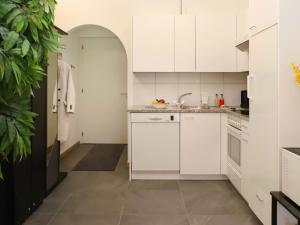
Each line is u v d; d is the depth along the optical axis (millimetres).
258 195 2217
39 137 2621
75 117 5359
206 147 3361
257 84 2213
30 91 1320
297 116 1864
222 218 2418
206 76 3998
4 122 1204
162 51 3613
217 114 3340
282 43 1846
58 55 3438
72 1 3973
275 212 1845
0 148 1237
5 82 1171
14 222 2158
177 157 3387
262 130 2127
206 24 3604
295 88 1857
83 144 5641
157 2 3949
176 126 3355
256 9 2221
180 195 2943
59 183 3275
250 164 2406
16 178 2176
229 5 3938
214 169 3373
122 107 5699
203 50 3619
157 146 3377
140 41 3605
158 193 3002
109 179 3455
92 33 5562
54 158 3127
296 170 1661
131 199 2838
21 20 1152
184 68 3627
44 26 1299
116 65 5641
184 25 3605
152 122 3354
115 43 5609
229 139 3201
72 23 3977
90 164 4137
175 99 4004
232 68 3627
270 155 1985
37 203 2592
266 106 2043
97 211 2555
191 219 2400
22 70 1189
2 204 2062
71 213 2510
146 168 3396
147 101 4000
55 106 3109
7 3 1158
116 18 3977
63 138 3623
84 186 3205
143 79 3982
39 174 2639
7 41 1098
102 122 5719
